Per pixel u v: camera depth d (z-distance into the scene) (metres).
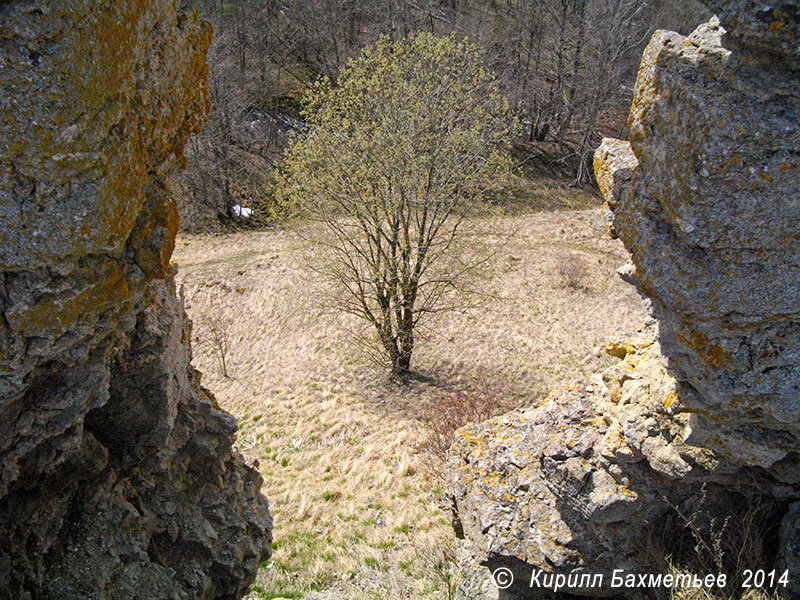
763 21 4.12
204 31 6.02
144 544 6.54
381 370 23.84
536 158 39.72
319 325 26.20
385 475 17.64
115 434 6.49
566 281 27.77
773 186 4.43
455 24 38.12
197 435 7.36
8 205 4.01
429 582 11.54
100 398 5.44
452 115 20.00
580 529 7.61
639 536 7.42
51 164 3.99
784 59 4.36
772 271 4.73
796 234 4.57
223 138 33.88
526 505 8.08
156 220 5.26
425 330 25.16
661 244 5.06
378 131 19.31
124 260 5.09
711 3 4.36
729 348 5.14
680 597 6.82
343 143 20.17
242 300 27.67
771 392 5.16
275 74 41.12
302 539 14.47
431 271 22.66
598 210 35.19
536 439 8.40
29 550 5.72
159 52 5.06
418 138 19.81
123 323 5.44
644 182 5.16
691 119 4.55
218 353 25.23
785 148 4.34
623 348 8.07
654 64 4.93
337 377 23.73
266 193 34.91
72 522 6.18
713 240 4.71
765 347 5.08
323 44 39.31
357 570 12.83
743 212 4.55
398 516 15.34
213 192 34.41
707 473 6.62
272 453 19.70
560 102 39.72
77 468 6.11
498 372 23.41
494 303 26.50
